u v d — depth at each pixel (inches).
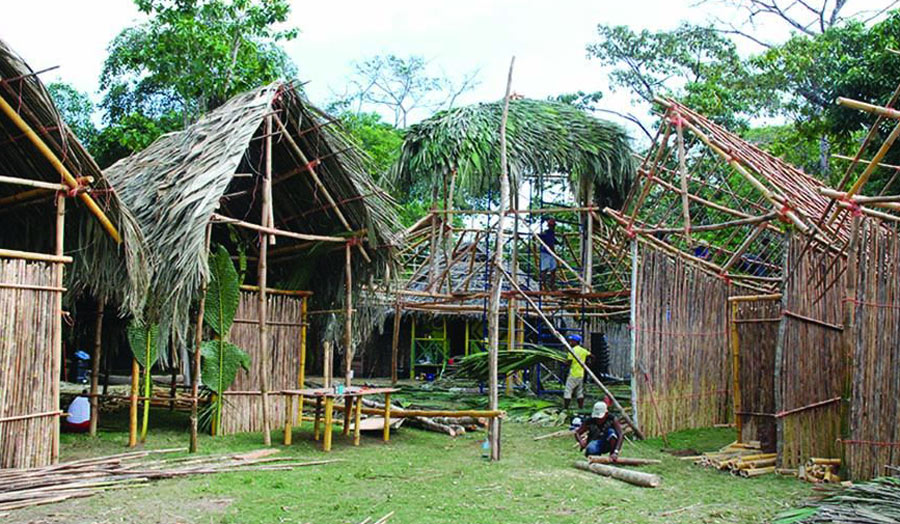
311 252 470.0
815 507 269.4
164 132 951.6
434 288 760.3
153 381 727.7
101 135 986.1
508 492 294.8
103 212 343.3
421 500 277.6
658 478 315.6
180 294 358.6
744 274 580.1
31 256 309.1
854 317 328.2
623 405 630.5
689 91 967.6
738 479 336.8
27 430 304.0
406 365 999.6
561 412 562.6
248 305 433.7
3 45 300.8
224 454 353.4
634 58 1115.9
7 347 299.3
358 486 299.6
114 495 269.4
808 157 946.7
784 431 351.6
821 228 357.7
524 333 797.9
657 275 469.7
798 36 818.2
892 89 601.3
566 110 603.5
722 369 527.8
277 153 454.6
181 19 896.3
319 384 793.6
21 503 251.4
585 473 340.8
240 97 436.8
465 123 569.0
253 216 503.2
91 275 370.0
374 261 475.2
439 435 455.2
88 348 620.4
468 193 595.2
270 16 938.7
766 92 915.4
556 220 685.3
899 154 625.6
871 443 326.3
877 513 238.8
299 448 385.4
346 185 447.5
